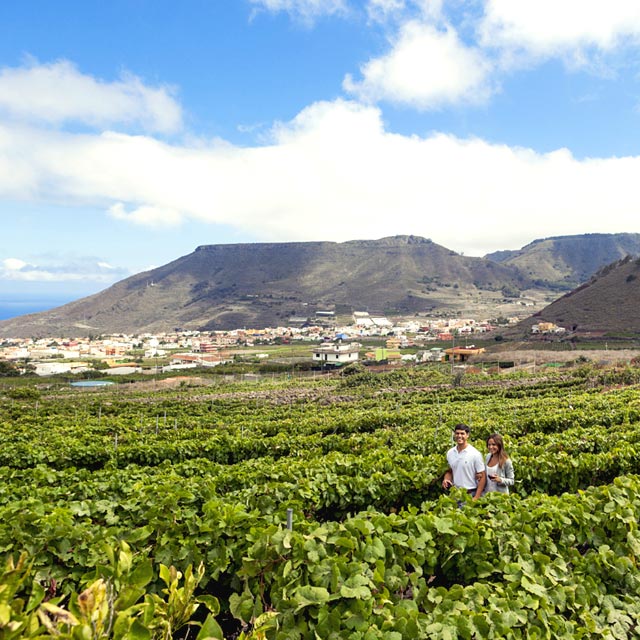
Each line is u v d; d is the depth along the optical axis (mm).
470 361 86938
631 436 13672
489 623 3844
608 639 4293
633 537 5602
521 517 5676
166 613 2818
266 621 3477
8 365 105875
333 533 4668
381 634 3447
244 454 17344
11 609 2145
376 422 24297
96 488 8320
